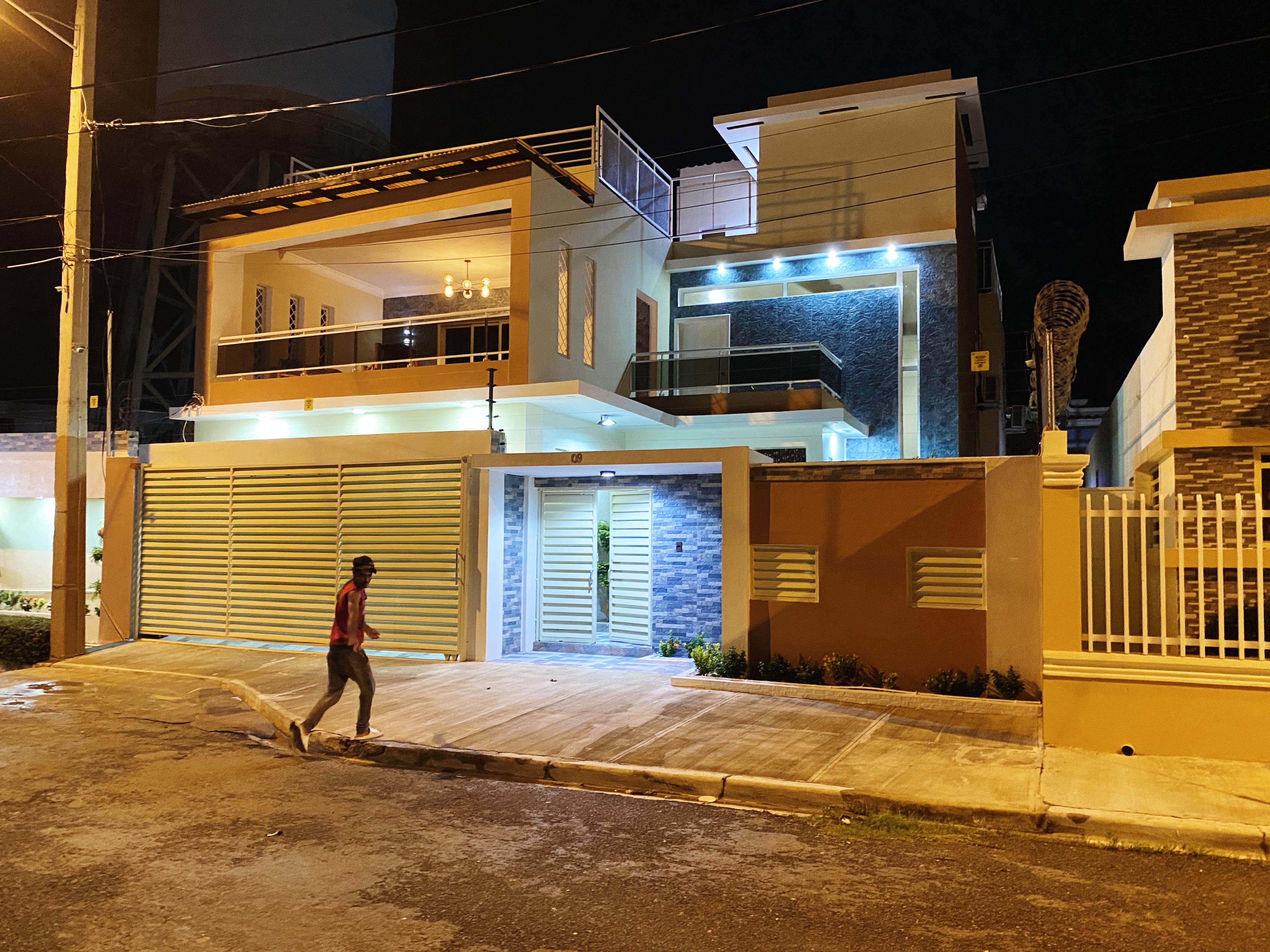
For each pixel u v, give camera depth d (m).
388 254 20.75
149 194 33.94
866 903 5.49
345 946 4.86
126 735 10.23
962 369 20.55
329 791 8.02
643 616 14.95
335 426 19.11
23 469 21.36
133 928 5.09
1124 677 8.93
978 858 6.36
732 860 6.25
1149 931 5.12
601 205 19.42
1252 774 8.08
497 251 20.36
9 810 7.40
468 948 4.84
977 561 11.45
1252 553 11.02
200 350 20.14
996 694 10.95
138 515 17.66
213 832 6.81
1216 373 11.52
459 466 14.75
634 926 5.12
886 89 20.73
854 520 12.07
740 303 21.73
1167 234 11.88
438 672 13.62
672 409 19.81
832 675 11.71
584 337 18.67
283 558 16.17
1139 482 15.23
